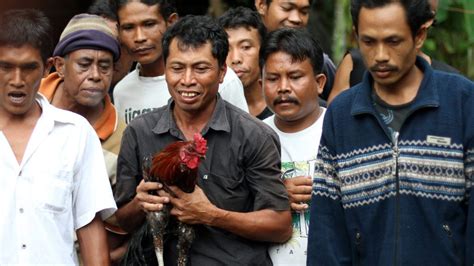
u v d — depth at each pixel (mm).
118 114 5695
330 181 4531
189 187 4641
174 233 4754
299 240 5066
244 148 4844
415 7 4164
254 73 6207
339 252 4512
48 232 4449
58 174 4512
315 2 9305
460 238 4297
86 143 4652
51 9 8898
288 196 4996
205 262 4766
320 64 5312
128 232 5051
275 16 6578
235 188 4852
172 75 4863
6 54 4387
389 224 4324
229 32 6223
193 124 4910
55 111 4602
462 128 4281
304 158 5219
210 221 4699
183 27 4883
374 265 4395
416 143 4312
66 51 5262
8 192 4430
